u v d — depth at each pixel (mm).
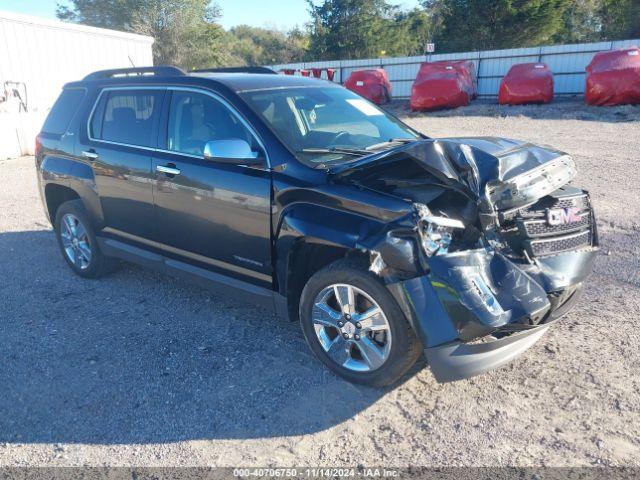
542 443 3018
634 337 4059
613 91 18641
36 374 3902
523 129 15938
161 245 4676
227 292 4254
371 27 53438
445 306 3055
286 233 3625
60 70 16125
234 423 3299
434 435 3121
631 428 3102
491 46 40531
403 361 3318
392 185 3570
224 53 55750
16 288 5520
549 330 4215
